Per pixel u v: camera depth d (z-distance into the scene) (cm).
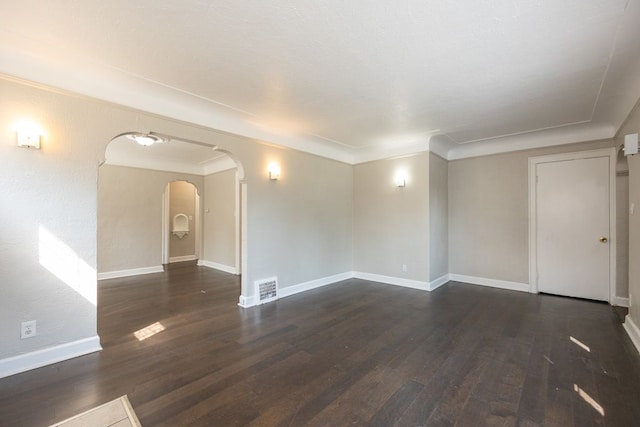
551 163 446
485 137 466
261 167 418
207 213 738
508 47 224
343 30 204
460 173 531
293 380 220
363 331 313
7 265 227
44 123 242
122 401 195
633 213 298
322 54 234
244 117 374
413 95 310
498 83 282
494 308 387
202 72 262
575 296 427
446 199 538
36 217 239
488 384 214
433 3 178
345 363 246
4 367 224
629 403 191
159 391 206
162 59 241
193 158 648
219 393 204
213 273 636
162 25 199
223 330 317
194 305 406
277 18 192
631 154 278
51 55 235
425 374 228
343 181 561
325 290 483
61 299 250
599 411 184
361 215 570
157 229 647
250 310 383
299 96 312
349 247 573
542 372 230
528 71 260
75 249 257
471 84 285
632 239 302
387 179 529
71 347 254
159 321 344
